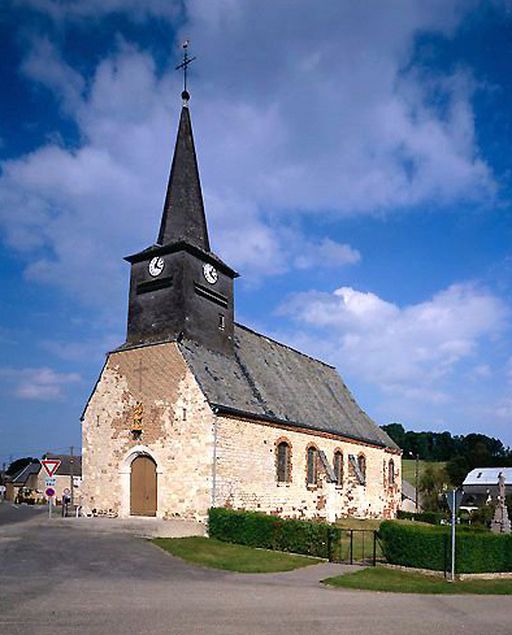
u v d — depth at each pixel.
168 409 25.33
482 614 11.94
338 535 20.27
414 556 18.11
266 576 15.95
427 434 117.00
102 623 9.41
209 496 23.58
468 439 114.25
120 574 14.54
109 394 27.42
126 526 22.22
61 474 72.06
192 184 29.22
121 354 27.39
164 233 28.50
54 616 9.76
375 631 9.85
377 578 16.31
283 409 29.86
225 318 29.33
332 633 9.59
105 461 26.91
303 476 30.11
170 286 27.08
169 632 9.05
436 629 10.26
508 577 17.55
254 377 29.97
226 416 24.92
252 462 26.22
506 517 26.97
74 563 15.50
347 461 35.38
